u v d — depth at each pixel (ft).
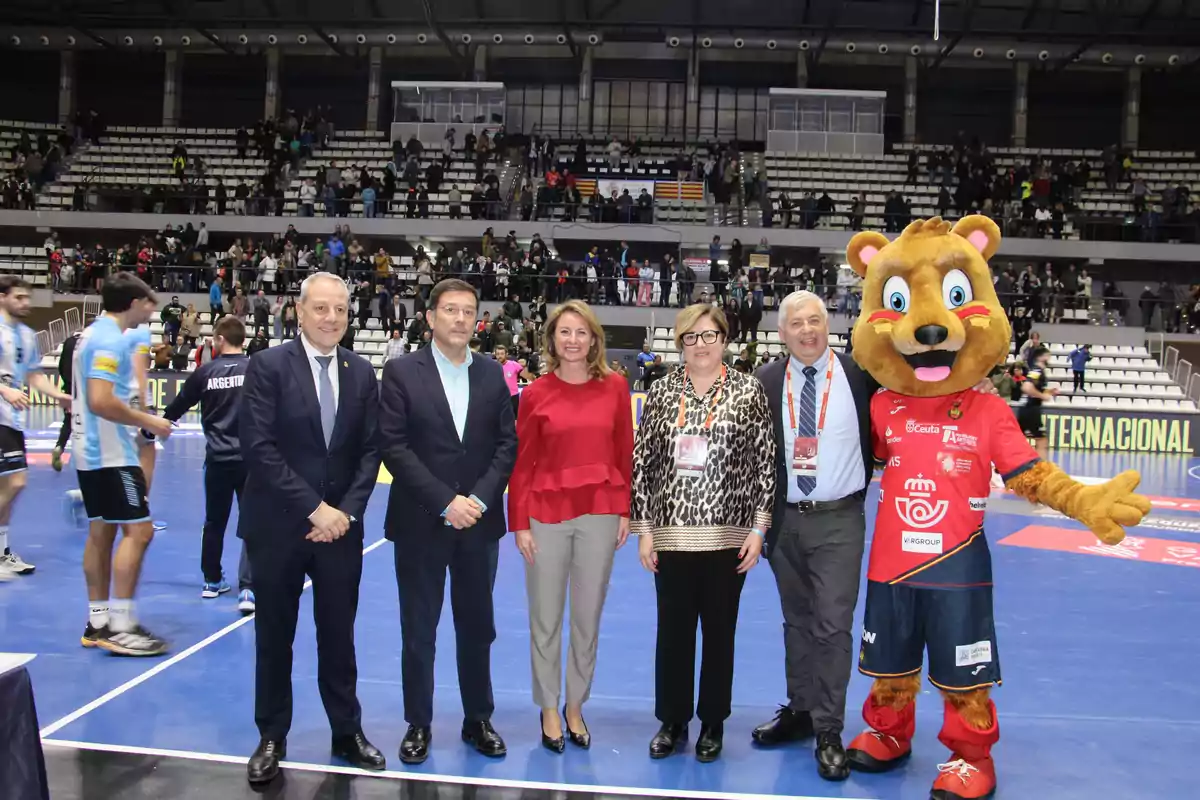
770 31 97.25
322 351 11.94
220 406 18.99
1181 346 74.49
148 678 14.78
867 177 94.02
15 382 20.15
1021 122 103.86
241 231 84.43
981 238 12.05
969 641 11.26
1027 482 11.20
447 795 11.04
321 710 13.79
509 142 96.68
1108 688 15.19
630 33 100.99
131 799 10.73
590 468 12.34
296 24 95.71
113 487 15.76
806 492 12.43
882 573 11.66
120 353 15.61
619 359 71.20
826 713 12.11
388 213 84.33
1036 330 74.33
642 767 12.01
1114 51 97.91
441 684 15.08
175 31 103.45
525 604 19.89
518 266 72.43
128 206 94.58
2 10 97.55
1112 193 90.17
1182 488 40.42
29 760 8.65
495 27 98.43
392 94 105.81
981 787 11.20
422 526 12.00
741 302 67.87
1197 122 105.60
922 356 11.42
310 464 11.64
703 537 12.07
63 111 108.06
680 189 88.12
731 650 12.32
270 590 11.53
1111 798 11.32
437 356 12.33
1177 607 20.31
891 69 107.65
